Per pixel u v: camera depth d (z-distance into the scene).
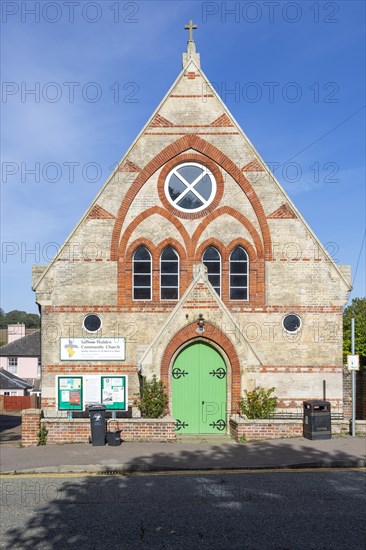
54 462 14.03
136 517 9.88
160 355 17.97
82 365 19.19
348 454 14.62
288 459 14.16
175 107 20.06
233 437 17.36
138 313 19.38
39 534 9.06
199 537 8.88
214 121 20.03
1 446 16.67
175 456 14.66
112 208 19.69
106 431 16.75
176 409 18.33
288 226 19.72
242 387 17.97
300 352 19.34
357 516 9.85
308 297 19.52
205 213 19.80
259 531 9.13
